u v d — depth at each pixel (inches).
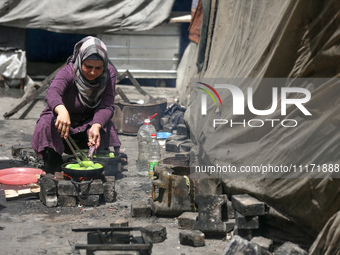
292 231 125.3
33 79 391.2
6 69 366.6
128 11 349.7
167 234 133.1
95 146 165.2
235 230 128.0
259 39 157.8
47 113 180.2
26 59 377.4
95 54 169.2
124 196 165.5
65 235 130.3
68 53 395.5
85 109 180.9
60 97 167.0
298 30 126.1
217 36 230.4
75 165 160.1
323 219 117.2
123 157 207.9
